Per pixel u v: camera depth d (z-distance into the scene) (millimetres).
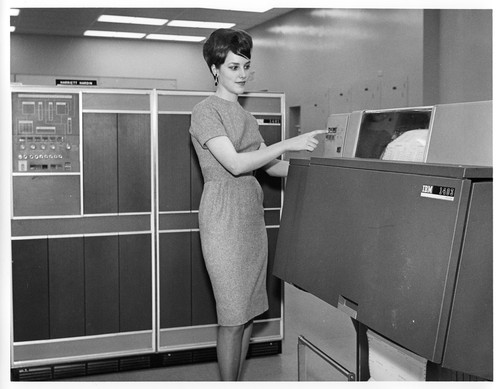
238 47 2502
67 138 3314
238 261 2574
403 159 1970
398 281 1352
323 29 8180
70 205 3336
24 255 3289
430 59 6324
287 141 2336
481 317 1229
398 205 1396
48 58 10820
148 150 3438
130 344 3477
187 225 3525
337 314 1996
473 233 1221
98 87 3338
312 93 8555
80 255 3369
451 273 1220
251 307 2658
